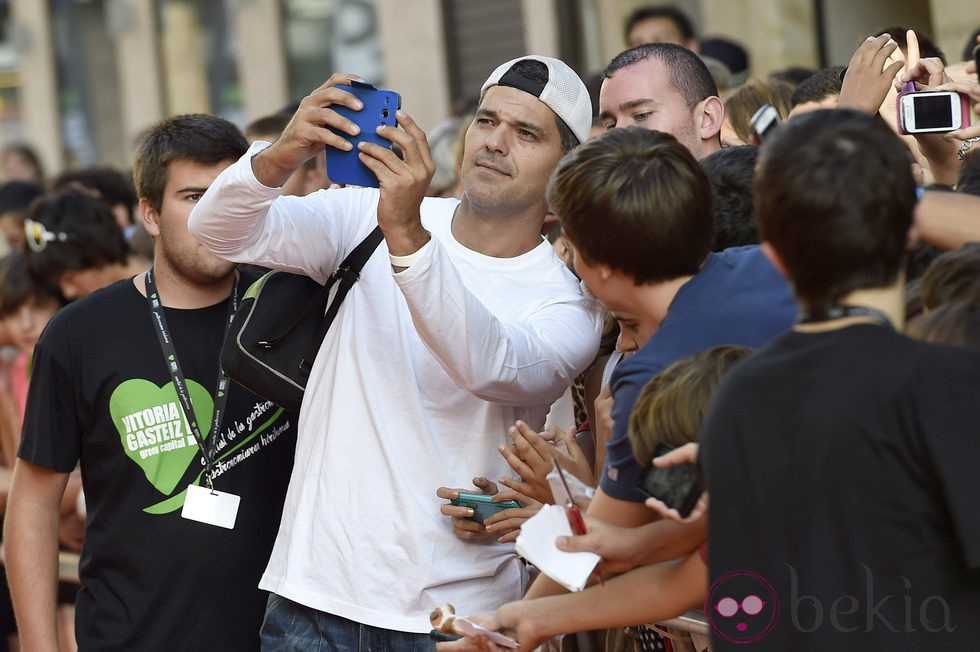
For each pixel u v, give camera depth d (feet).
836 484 15.53
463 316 23.63
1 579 40.96
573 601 20.48
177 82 102.27
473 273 26.99
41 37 106.63
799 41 70.64
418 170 23.25
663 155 20.35
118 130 105.81
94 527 28.76
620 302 21.22
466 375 24.17
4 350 43.68
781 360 16.12
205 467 28.43
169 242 28.63
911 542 15.33
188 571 28.17
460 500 25.39
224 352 26.63
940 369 15.38
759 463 15.99
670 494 17.94
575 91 27.45
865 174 15.72
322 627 25.81
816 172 15.78
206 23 100.48
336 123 23.71
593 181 20.29
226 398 28.63
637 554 19.17
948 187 24.86
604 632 27.58
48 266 41.50
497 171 26.94
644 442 18.47
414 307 23.63
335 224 27.07
